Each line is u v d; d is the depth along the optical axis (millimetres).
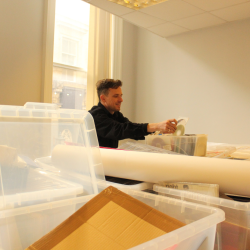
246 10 2279
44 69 2469
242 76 2551
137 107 3414
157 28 2797
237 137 2588
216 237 542
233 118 2615
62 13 2662
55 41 2617
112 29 3088
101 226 475
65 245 441
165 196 604
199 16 2436
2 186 535
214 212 487
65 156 641
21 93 2361
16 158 567
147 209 511
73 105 2801
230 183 624
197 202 574
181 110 3000
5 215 504
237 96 2586
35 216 530
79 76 2848
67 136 664
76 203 576
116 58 3137
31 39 2414
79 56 2836
